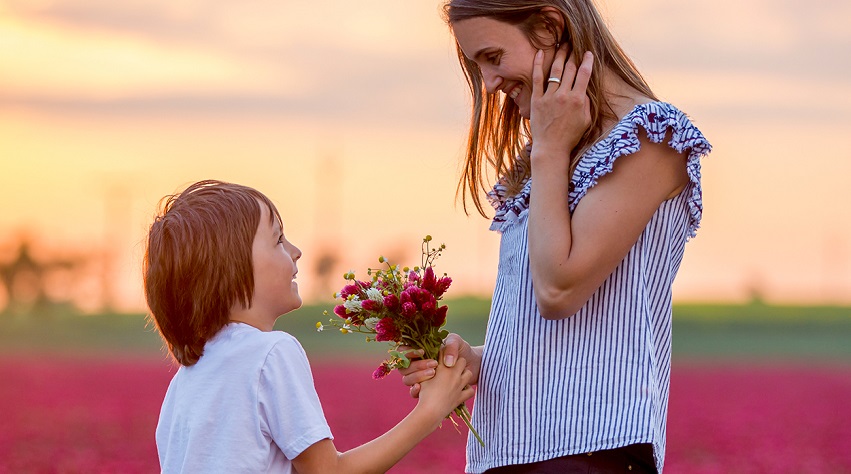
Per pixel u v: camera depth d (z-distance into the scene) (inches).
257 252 126.4
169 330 125.3
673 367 1194.6
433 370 128.6
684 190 121.2
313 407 121.8
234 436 119.8
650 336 117.9
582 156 120.5
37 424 600.1
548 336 119.2
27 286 2508.6
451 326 1390.3
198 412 121.3
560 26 122.0
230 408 120.6
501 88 126.4
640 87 125.0
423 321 129.3
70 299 2546.8
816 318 1907.0
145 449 486.9
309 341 1604.3
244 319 127.0
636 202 116.6
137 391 834.2
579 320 118.5
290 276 130.0
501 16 121.6
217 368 122.5
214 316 124.3
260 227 127.3
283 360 122.3
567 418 116.7
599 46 123.4
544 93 122.2
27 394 799.1
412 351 128.8
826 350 1598.2
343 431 555.8
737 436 545.3
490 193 134.5
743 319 1877.5
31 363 1193.4
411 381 128.7
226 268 124.0
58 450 475.5
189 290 123.6
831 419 641.6
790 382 969.5
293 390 121.3
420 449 464.8
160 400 761.6
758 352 1545.3
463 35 124.3
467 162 137.7
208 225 124.4
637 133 118.0
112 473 396.8
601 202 116.3
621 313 118.0
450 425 569.0
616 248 115.8
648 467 117.3
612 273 118.9
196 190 129.3
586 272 114.8
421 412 126.5
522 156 132.6
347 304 131.4
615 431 114.6
